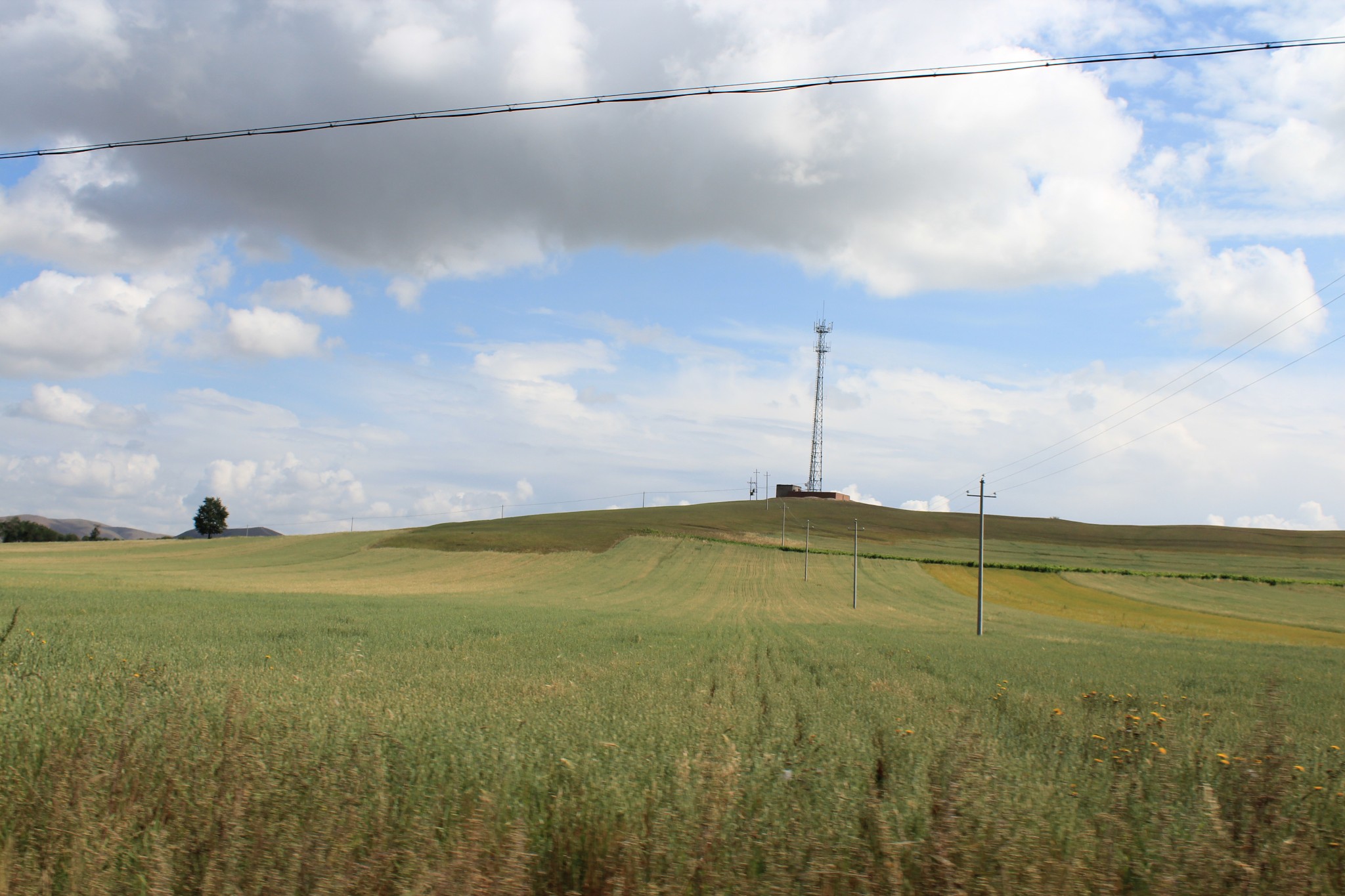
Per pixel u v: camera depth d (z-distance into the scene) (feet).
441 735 23.32
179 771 17.95
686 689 42.68
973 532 419.54
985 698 44.04
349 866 14.10
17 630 55.67
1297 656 102.01
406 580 239.71
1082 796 20.51
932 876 13.99
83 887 13.55
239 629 73.05
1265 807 17.35
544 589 225.35
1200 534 418.72
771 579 252.83
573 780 18.37
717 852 14.73
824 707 37.68
